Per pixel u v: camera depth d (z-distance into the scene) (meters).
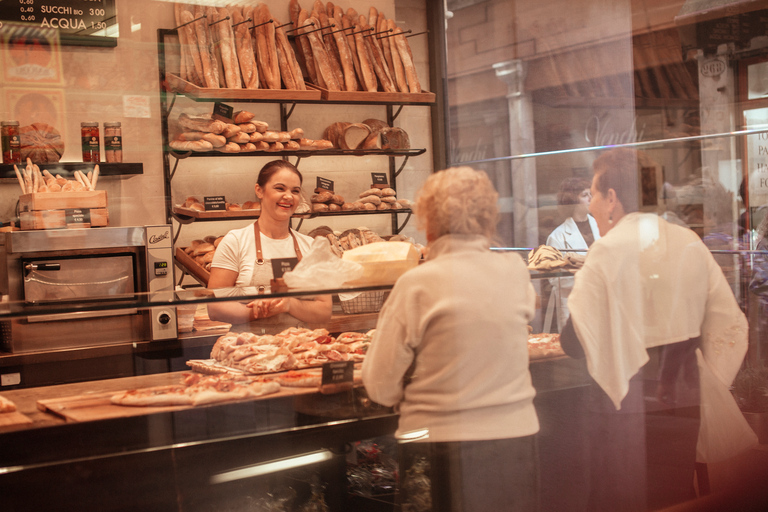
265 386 1.40
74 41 3.02
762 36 1.90
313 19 3.51
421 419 1.35
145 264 2.56
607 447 1.59
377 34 3.59
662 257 1.65
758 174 1.86
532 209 1.82
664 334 1.65
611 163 1.71
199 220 3.31
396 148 3.66
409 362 1.33
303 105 3.71
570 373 1.55
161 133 3.28
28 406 1.40
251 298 1.45
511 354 1.37
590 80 1.85
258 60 3.32
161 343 2.35
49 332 2.24
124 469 1.30
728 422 1.73
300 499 1.41
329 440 1.41
